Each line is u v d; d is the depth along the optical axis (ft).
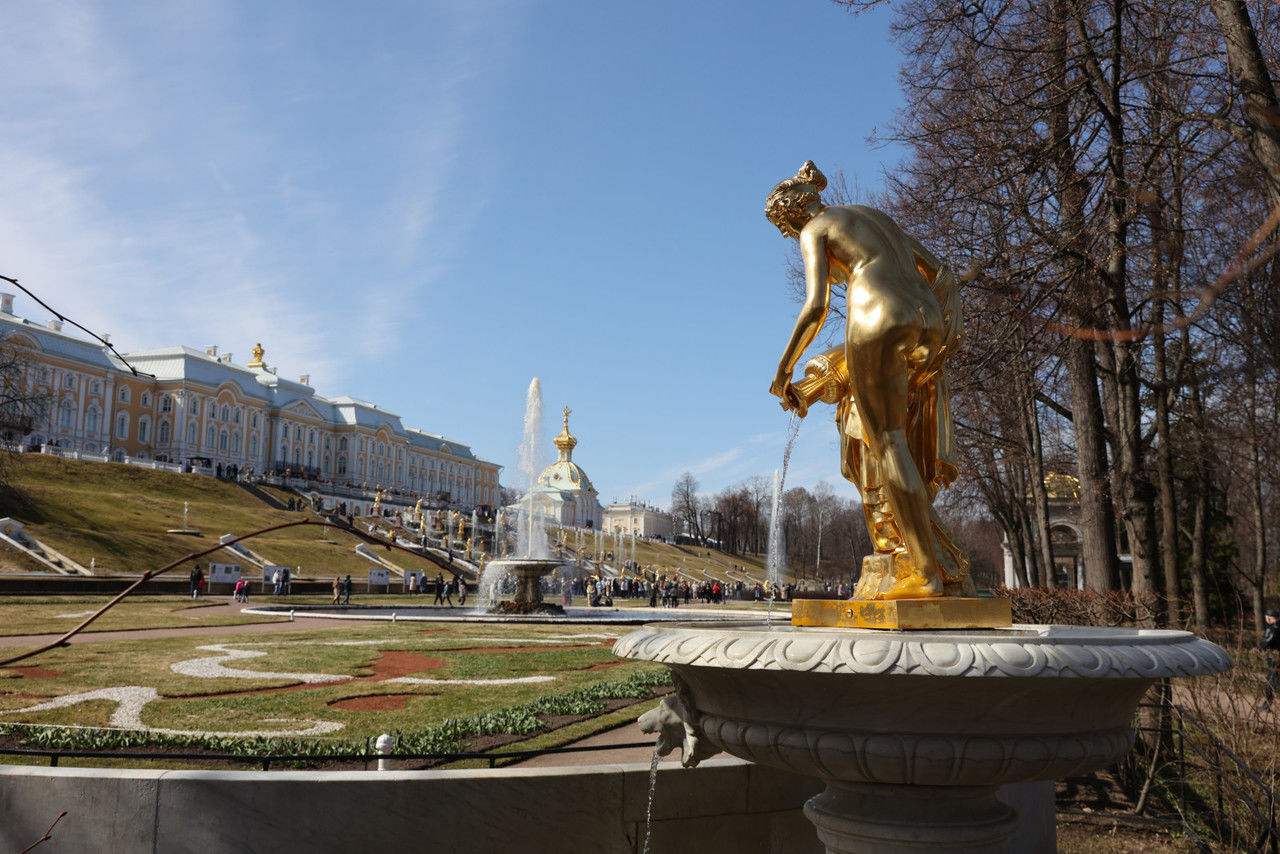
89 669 45.80
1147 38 39.68
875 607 13.24
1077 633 13.07
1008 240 43.93
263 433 365.20
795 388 14.71
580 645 69.15
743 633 11.94
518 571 108.68
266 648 59.06
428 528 251.39
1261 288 37.06
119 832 14.79
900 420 13.33
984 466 87.10
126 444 312.09
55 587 112.16
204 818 14.80
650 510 497.87
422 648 62.64
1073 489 91.15
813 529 395.75
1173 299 39.83
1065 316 42.93
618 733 31.99
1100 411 44.37
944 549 14.42
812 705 11.34
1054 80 40.06
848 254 13.67
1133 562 43.42
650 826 16.07
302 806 14.92
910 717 10.91
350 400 418.10
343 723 32.76
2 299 288.10
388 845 15.08
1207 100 38.83
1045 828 20.12
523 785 15.79
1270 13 34.53
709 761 17.22
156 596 121.29
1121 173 40.04
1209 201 38.09
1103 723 11.56
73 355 295.28
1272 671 23.79
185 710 34.50
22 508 156.46
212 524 189.16
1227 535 89.45
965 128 42.98
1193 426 62.03
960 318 14.64
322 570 173.06
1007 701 10.64
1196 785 27.27
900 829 11.71
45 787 14.90
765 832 17.38
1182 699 26.43
